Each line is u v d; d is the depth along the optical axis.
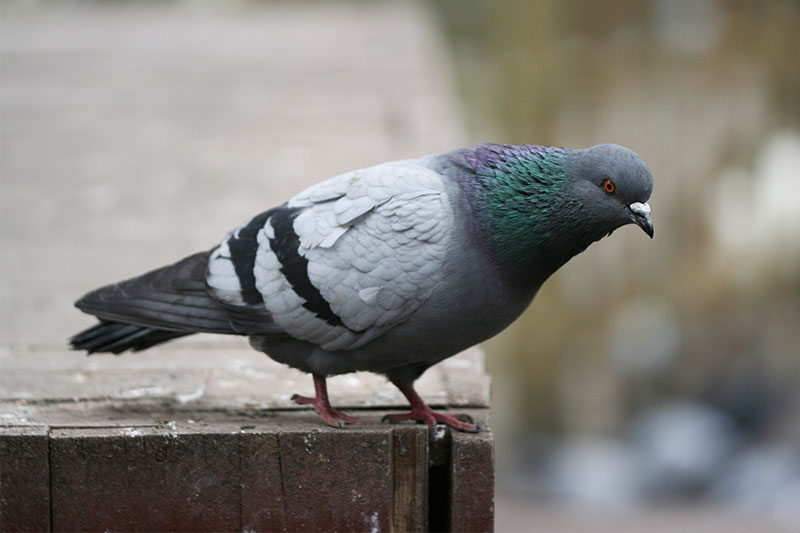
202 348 6.18
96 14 28.38
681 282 17.78
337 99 15.13
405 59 18.59
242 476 4.31
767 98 19.36
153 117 14.55
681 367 16.80
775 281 17.95
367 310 4.50
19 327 6.61
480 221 4.52
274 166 11.50
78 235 9.13
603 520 12.87
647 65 19.88
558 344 16.61
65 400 5.09
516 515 13.25
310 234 4.60
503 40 19.69
